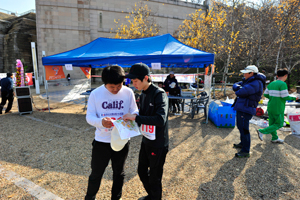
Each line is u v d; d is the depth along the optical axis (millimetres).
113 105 1765
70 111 7316
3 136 4363
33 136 4391
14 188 2395
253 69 3141
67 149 3668
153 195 1788
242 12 11820
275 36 11242
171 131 4824
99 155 1744
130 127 1618
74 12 20922
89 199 1819
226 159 3229
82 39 21516
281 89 3551
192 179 2637
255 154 3408
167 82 6848
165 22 23391
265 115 6262
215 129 4969
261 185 2473
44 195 2260
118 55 5750
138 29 17547
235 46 11977
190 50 5684
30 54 24391
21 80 6648
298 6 9914
